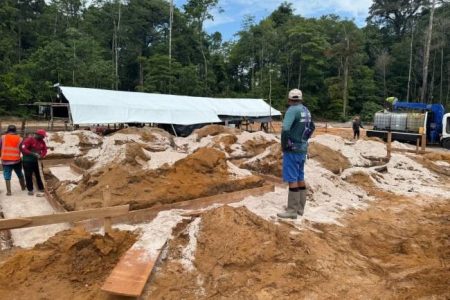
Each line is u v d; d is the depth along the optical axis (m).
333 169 11.66
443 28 53.34
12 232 6.38
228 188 8.79
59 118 22.09
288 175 7.03
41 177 9.38
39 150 8.98
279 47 55.91
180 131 22.30
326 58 53.28
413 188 10.69
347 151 13.85
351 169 11.33
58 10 50.12
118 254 5.24
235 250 5.16
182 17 54.88
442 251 6.22
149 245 5.29
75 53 39.81
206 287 4.61
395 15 68.69
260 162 11.84
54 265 4.87
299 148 6.89
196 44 55.62
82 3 52.59
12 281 4.59
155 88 45.44
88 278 4.79
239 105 27.64
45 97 37.44
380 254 6.05
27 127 25.02
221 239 5.37
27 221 4.84
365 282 5.00
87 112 19.56
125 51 52.00
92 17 50.62
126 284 4.33
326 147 12.85
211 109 24.97
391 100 25.58
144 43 54.56
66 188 8.66
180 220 6.25
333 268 5.25
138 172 8.27
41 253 5.03
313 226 6.92
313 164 11.41
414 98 57.81
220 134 18.09
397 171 12.50
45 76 38.28
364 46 61.38
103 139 16.47
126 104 21.06
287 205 7.56
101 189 7.74
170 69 46.00
